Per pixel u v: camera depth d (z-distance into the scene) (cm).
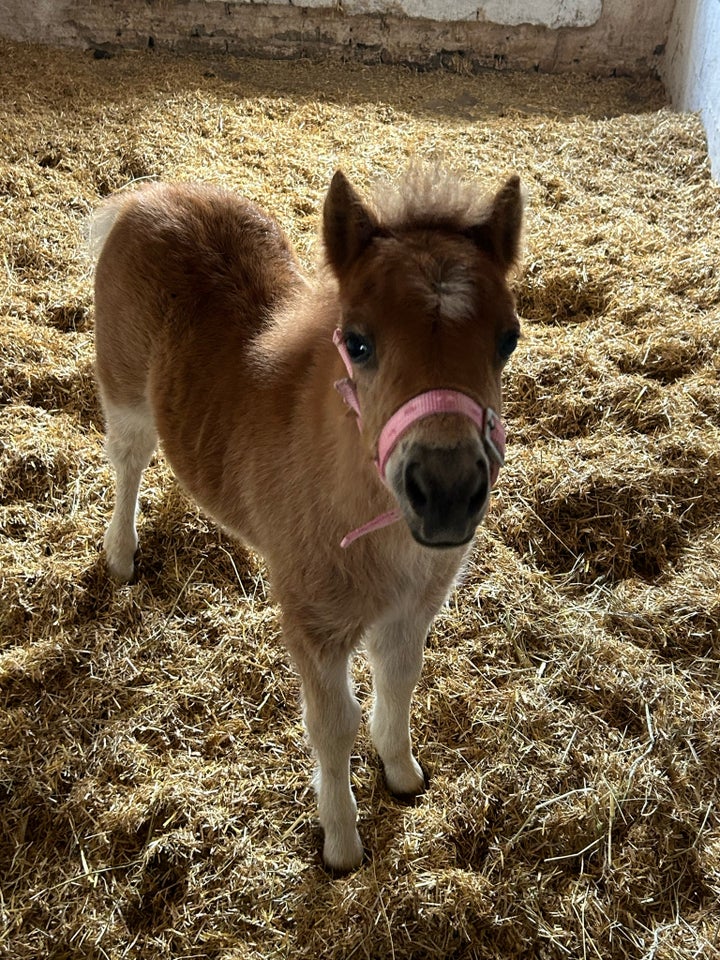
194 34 287
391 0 279
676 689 112
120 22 282
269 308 99
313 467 80
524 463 142
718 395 154
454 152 233
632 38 286
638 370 163
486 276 65
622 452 142
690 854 97
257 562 127
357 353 67
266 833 98
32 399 150
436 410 61
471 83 286
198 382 98
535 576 126
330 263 73
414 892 90
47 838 97
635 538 133
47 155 213
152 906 93
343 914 89
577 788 102
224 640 116
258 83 273
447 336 62
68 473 137
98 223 118
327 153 229
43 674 110
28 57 270
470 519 62
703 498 138
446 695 111
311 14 283
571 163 230
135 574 125
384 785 104
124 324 107
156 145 221
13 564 123
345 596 81
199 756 105
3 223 184
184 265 102
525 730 106
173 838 95
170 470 138
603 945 90
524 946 89
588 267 183
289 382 87
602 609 123
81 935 89
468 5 279
